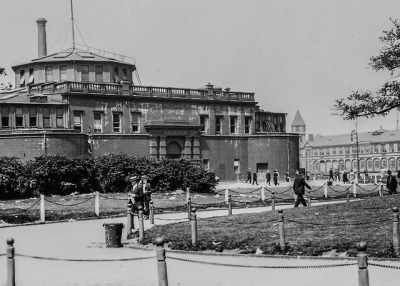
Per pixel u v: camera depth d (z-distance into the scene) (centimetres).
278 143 7488
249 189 5769
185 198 4469
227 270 1502
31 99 6016
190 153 6831
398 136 14988
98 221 3078
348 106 2711
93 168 4953
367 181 7644
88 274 1508
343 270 1438
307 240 1802
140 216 2106
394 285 1223
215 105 7212
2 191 4478
